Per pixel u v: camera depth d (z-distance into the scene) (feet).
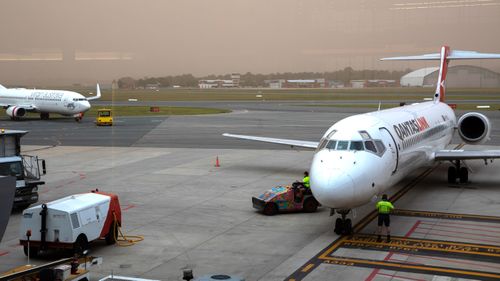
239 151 139.64
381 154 64.08
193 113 281.74
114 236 61.16
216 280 37.09
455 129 115.14
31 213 56.29
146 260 55.16
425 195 84.23
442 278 48.39
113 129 199.72
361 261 53.52
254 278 49.24
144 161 123.75
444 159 88.12
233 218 71.97
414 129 80.94
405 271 50.42
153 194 87.71
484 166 111.14
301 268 51.75
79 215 56.18
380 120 72.69
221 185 94.38
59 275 42.65
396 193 85.76
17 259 56.54
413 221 68.74
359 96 457.27
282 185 93.81
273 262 53.72
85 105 227.81
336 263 53.06
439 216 71.20
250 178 100.78
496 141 151.53
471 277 48.57
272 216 72.90
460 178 92.89
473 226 66.13
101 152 140.15
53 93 232.73
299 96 485.56
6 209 33.71
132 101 424.87
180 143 157.89
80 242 56.18
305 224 68.44
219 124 216.54
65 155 134.82
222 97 489.26
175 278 49.70
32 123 224.33
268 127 200.34
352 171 58.70
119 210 63.00
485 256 54.65
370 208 75.97
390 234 63.00
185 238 62.90
